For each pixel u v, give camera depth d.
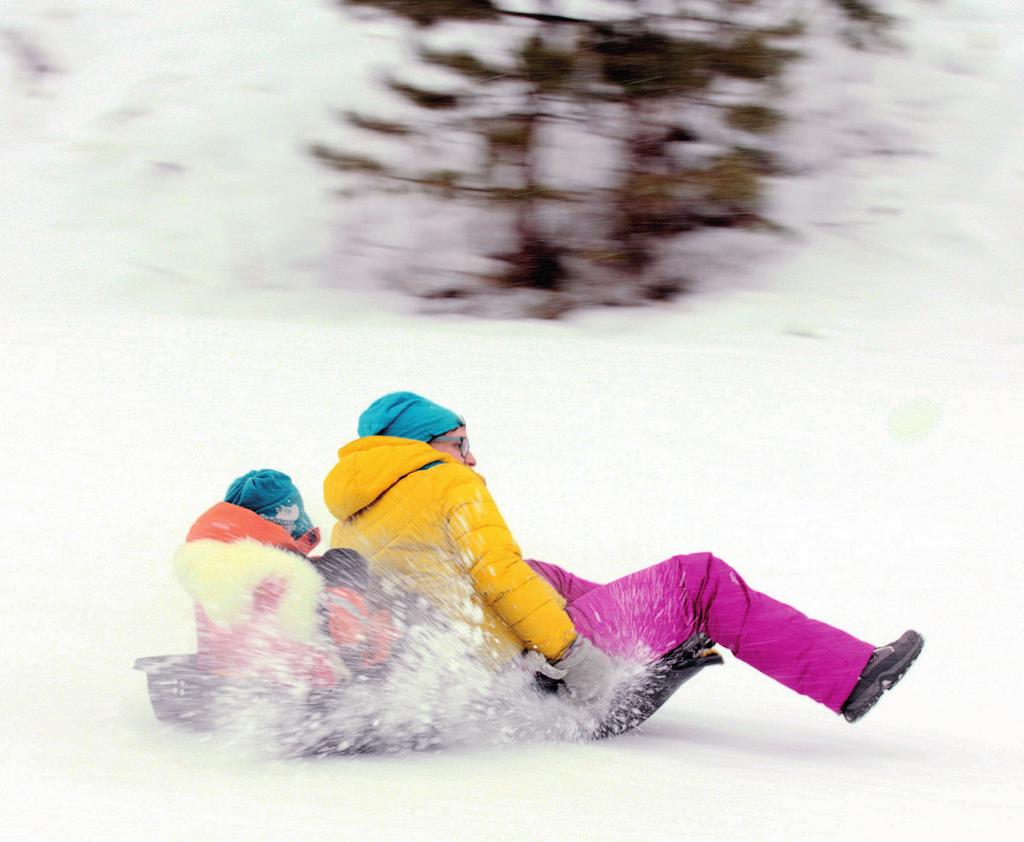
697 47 24.81
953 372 18.67
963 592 9.96
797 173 28.97
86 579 8.65
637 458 13.33
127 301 25.84
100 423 13.51
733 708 7.36
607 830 4.42
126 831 4.19
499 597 6.00
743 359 19.02
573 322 24.12
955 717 7.27
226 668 5.82
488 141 25.31
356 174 26.39
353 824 4.39
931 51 34.03
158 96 34.81
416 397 6.71
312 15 36.75
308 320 24.44
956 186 29.80
